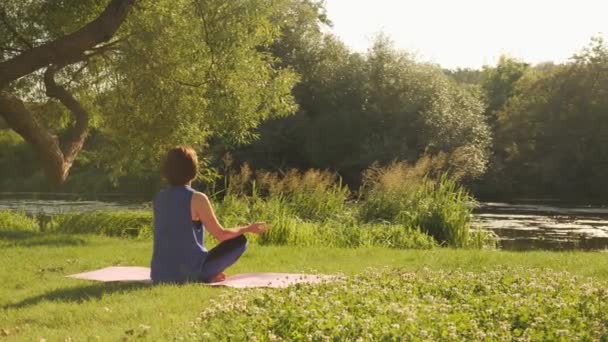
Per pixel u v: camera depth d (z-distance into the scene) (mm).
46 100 21016
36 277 8516
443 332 5293
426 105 45250
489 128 49125
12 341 5398
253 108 19344
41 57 16078
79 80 20719
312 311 5809
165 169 7973
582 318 6043
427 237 16641
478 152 43656
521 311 6133
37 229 18219
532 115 50688
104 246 12352
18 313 6406
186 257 7809
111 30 16438
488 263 10625
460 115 45156
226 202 18062
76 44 16188
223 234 7832
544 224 24609
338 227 16875
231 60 18453
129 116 19391
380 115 45250
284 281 7918
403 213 17969
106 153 20875
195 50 18375
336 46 47156
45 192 43594
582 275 9273
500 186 47094
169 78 18422
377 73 46125
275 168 43875
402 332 5277
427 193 18672
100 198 36844
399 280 7820
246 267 9789
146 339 5355
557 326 5707
